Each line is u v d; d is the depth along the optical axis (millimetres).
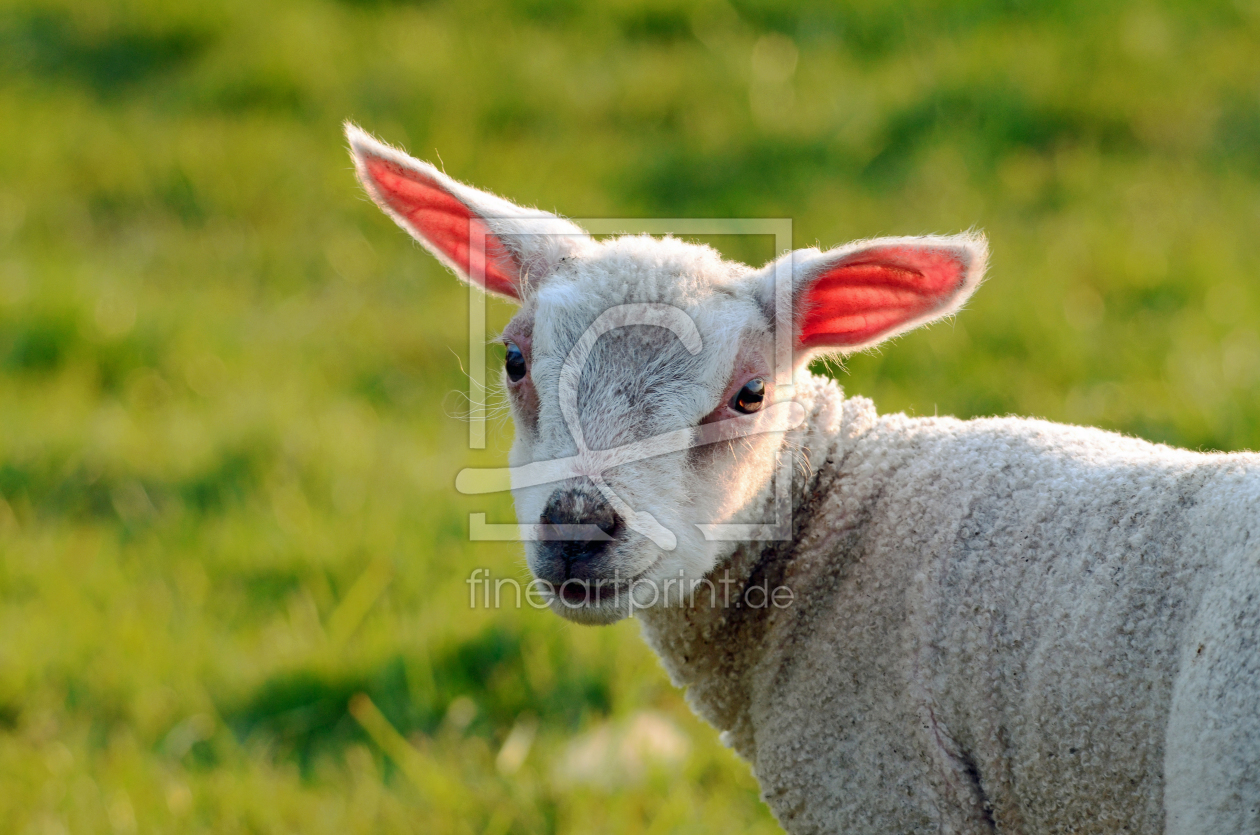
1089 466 10992
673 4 38125
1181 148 30844
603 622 11523
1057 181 29516
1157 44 33531
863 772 11219
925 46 35250
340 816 15555
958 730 10797
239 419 23906
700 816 15492
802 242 27656
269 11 39344
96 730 17625
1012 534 10875
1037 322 23922
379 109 34250
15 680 18172
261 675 18219
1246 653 8977
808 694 11664
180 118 35250
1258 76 32594
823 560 12008
